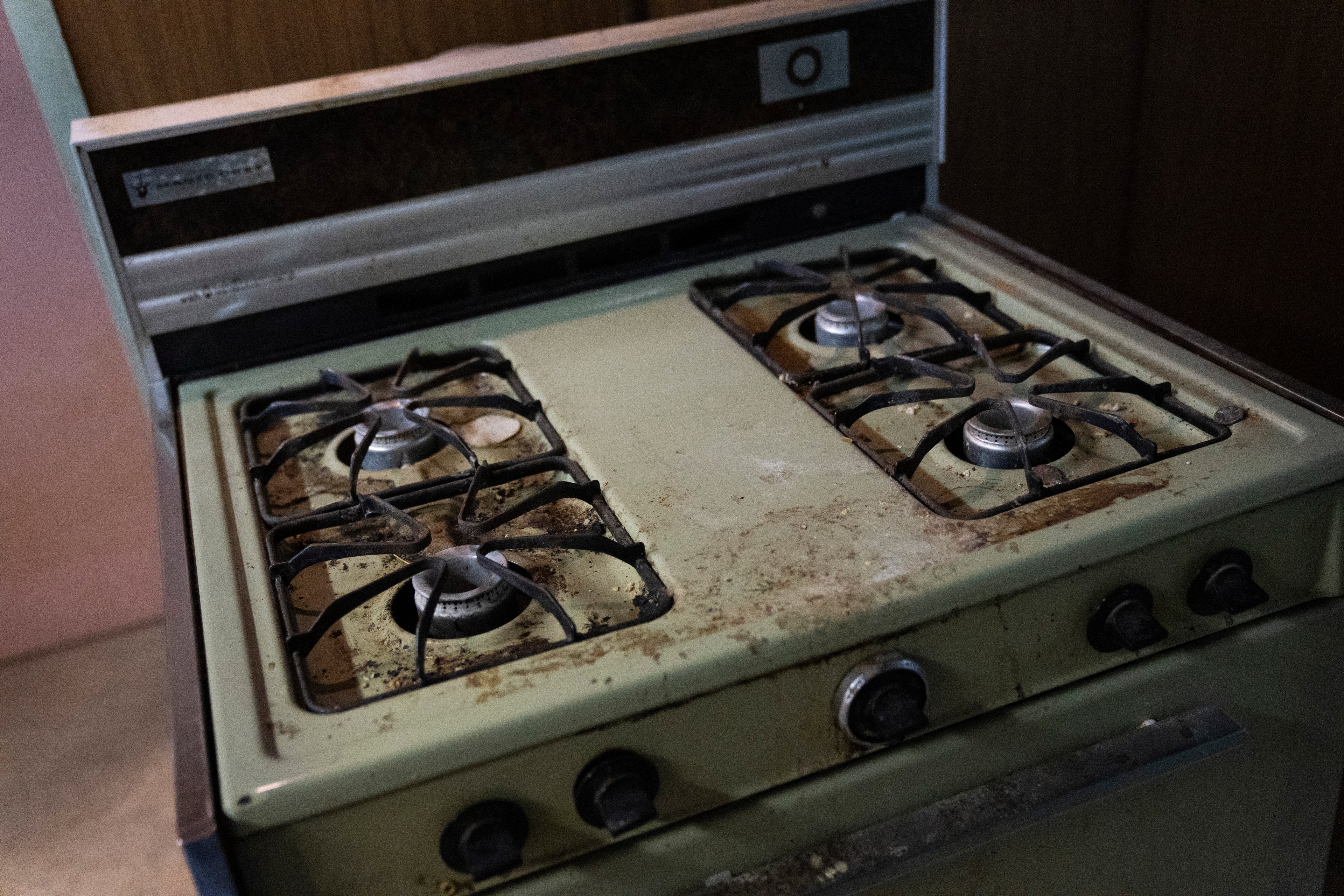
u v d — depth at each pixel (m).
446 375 0.96
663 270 1.14
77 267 1.66
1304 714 0.82
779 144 1.12
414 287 1.06
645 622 0.65
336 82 1.01
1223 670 0.76
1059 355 0.87
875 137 1.16
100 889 1.52
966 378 0.83
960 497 0.76
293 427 0.97
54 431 1.77
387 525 0.82
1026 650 0.69
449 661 0.67
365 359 1.03
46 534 1.86
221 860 0.54
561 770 0.61
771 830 0.67
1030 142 1.47
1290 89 1.18
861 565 0.67
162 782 1.69
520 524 0.79
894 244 1.15
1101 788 0.70
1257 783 0.83
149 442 1.84
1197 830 0.83
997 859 0.75
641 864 0.65
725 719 0.63
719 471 0.80
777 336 1.02
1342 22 1.10
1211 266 1.36
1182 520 0.69
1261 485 0.70
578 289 1.12
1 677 1.93
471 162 1.02
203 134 0.92
